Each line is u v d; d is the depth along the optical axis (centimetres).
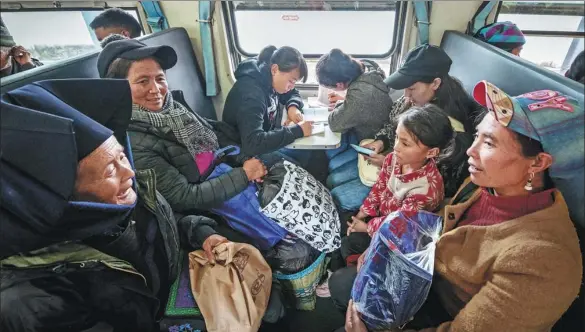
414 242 103
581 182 78
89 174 81
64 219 73
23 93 77
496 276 80
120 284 90
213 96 245
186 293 119
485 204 94
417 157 121
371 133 177
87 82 91
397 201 132
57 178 69
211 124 181
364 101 164
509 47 179
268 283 123
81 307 86
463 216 102
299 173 148
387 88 171
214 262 118
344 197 166
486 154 83
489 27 181
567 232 77
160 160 129
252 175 140
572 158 74
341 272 134
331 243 143
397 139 122
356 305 107
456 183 134
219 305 110
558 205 79
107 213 83
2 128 66
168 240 114
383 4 198
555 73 103
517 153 78
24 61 160
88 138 79
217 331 109
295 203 137
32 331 78
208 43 218
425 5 192
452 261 94
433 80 142
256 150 158
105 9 201
